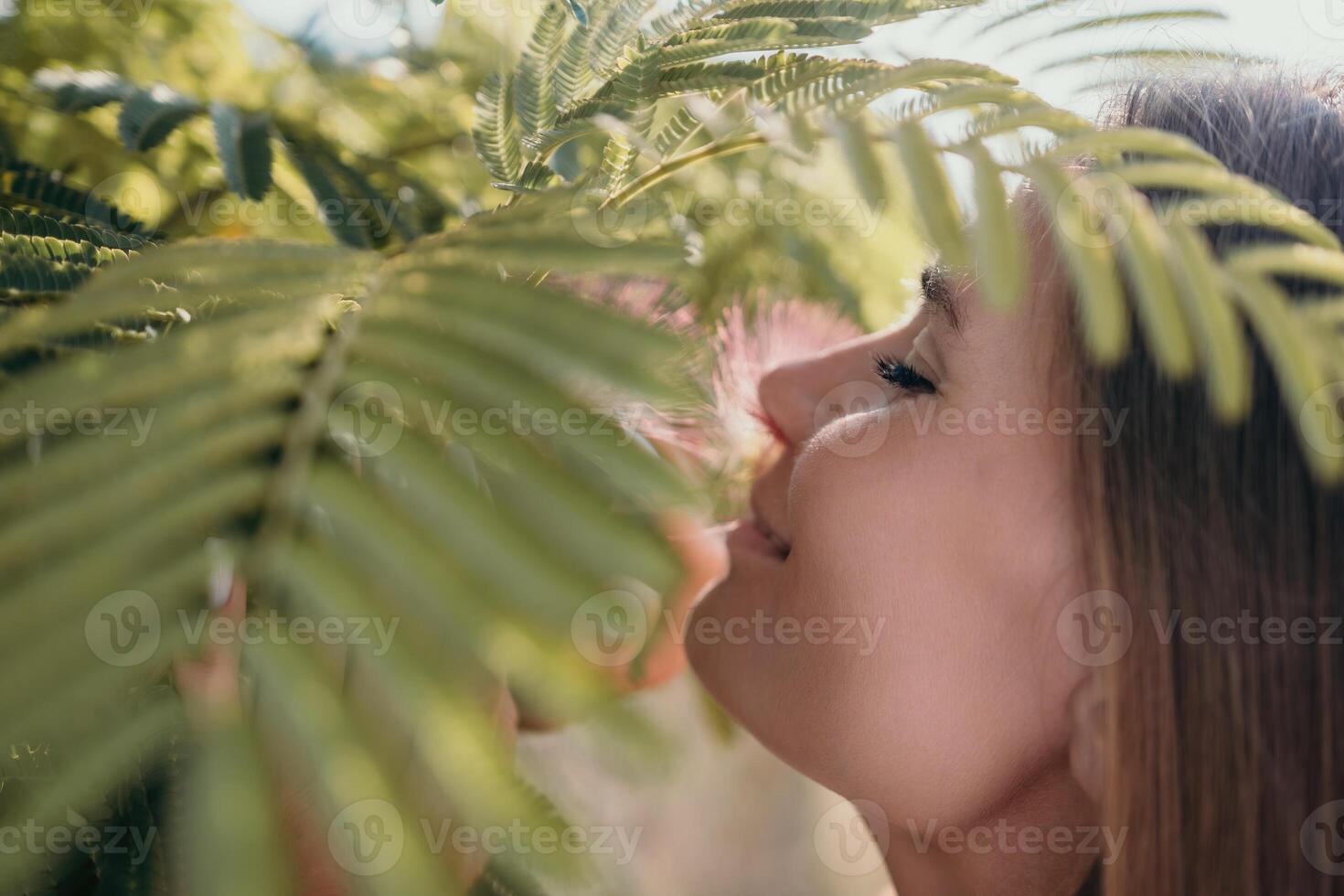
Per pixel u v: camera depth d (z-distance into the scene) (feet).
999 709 2.51
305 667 0.98
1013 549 2.43
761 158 3.61
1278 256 1.46
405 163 3.26
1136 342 2.22
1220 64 2.60
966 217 1.31
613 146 2.19
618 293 1.55
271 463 1.12
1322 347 1.46
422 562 1.03
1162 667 2.26
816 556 2.61
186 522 1.06
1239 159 2.32
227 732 0.95
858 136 1.32
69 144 2.81
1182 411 2.21
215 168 2.89
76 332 1.56
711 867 8.76
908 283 3.29
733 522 3.24
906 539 2.49
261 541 1.06
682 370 1.22
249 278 1.33
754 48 2.14
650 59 2.18
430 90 3.29
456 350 1.21
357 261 1.38
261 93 3.17
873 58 2.14
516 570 1.03
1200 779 2.23
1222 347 1.30
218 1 3.10
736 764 8.79
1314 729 2.17
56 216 2.40
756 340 3.62
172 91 2.89
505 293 1.25
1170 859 2.26
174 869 1.17
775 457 3.30
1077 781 2.51
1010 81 1.69
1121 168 1.49
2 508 1.08
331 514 1.07
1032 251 2.37
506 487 1.10
